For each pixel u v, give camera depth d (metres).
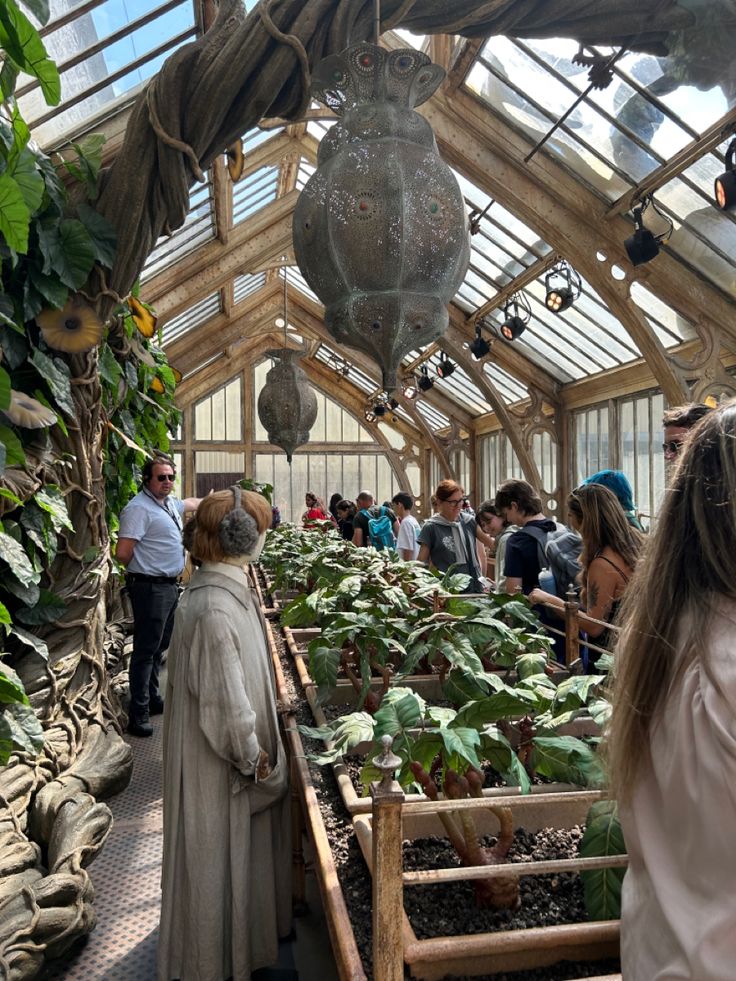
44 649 2.95
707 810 0.58
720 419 0.70
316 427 17.94
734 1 2.99
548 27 3.07
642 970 0.65
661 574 0.69
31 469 3.07
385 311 1.83
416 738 1.51
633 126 5.05
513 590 3.20
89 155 3.25
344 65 1.88
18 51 2.38
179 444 17.20
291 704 2.22
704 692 0.60
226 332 13.66
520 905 1.23
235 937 1.80
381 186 1.78
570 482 10.02
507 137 5.92
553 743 1.35
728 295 6.06
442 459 14.03
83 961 2.08
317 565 3.38
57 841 2.42
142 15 3.85
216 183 7.04
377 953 0.96
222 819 1.81
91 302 3.33
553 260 6.90
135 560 4.17
